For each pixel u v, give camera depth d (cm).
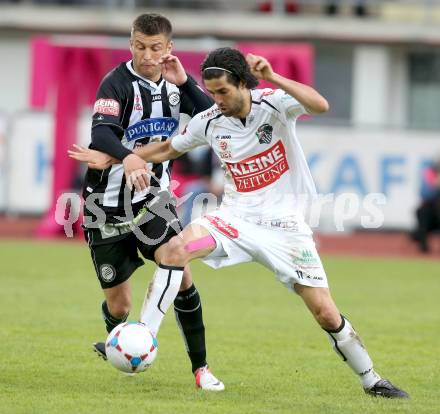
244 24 10569
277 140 2367
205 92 2622
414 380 2750
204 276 5625
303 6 10894
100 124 2447
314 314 2402
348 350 2412
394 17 10888
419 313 4238
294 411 2239
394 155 8181
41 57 7919
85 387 2505
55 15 10606
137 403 2292
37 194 8400
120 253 2609
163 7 10962
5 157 8388
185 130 2442
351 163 8181
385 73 10725
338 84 10800
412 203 8188
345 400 2397
